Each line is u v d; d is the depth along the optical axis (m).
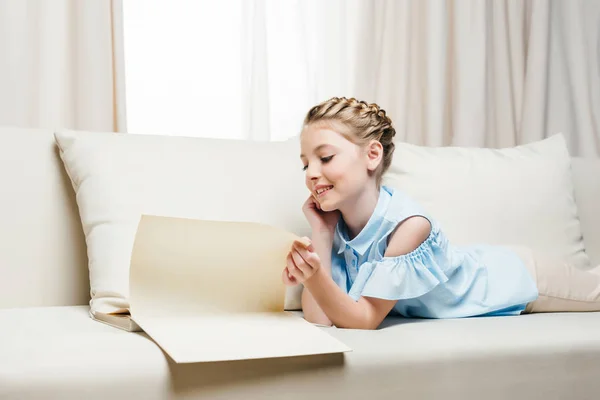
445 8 2.16
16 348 0.85
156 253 1.06
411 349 0.95
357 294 1.23
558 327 1.10
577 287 1.44
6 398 0.76
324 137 1.26
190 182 1.38
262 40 1.99
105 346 0.87
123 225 1.29
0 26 1.76
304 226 1.46
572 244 1.66
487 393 0.97
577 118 2.24
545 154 1.72
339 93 2.09
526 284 1.38
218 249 1.08
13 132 1.40
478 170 1.63
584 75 2.24
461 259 1.34
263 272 1.12
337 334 1.04
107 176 1.33
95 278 1.24
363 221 1.32
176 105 1.96
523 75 2.27
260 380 0.86
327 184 1.26
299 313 1.39
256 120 1.98
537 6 2.22
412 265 1.22
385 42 2.16
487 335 1.02
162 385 0.82
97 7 1.82
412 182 1.58
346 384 0.90
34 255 1.36
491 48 2.25
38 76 1.81
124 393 0.81
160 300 1.07
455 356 0.96
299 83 2.05
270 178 1.46
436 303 1.31
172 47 1.96
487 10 2.23
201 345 0.87
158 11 1.95
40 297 1.35
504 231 1.59
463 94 2.16
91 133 1.40
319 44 2.08
